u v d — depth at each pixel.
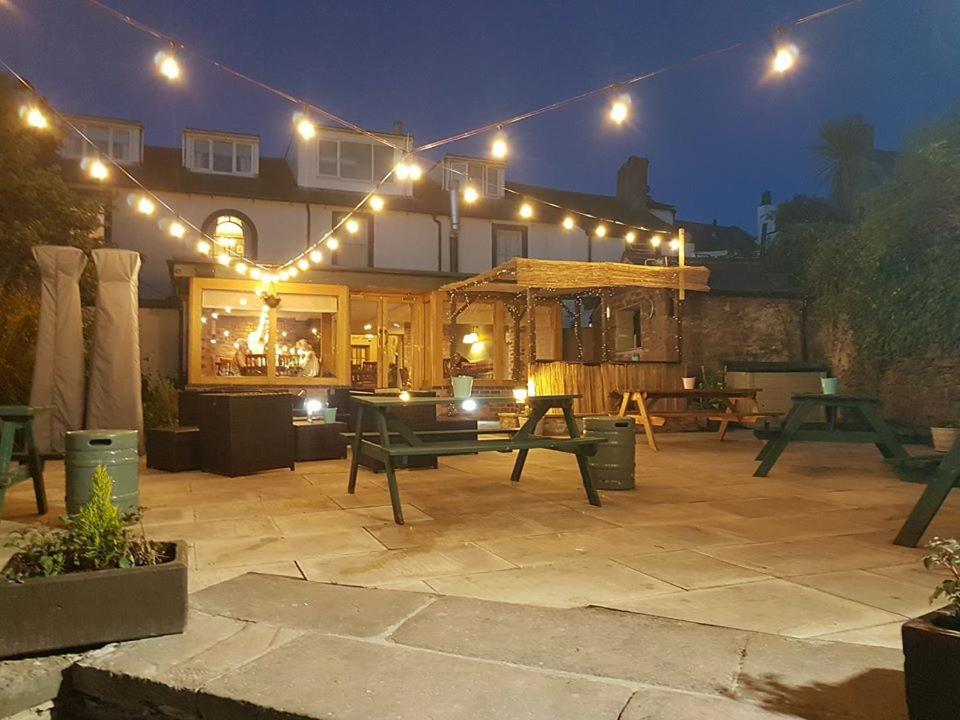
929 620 1.86
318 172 18.02
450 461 8.02
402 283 14.45
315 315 14.48
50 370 7.88
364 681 2.24
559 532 4.36
